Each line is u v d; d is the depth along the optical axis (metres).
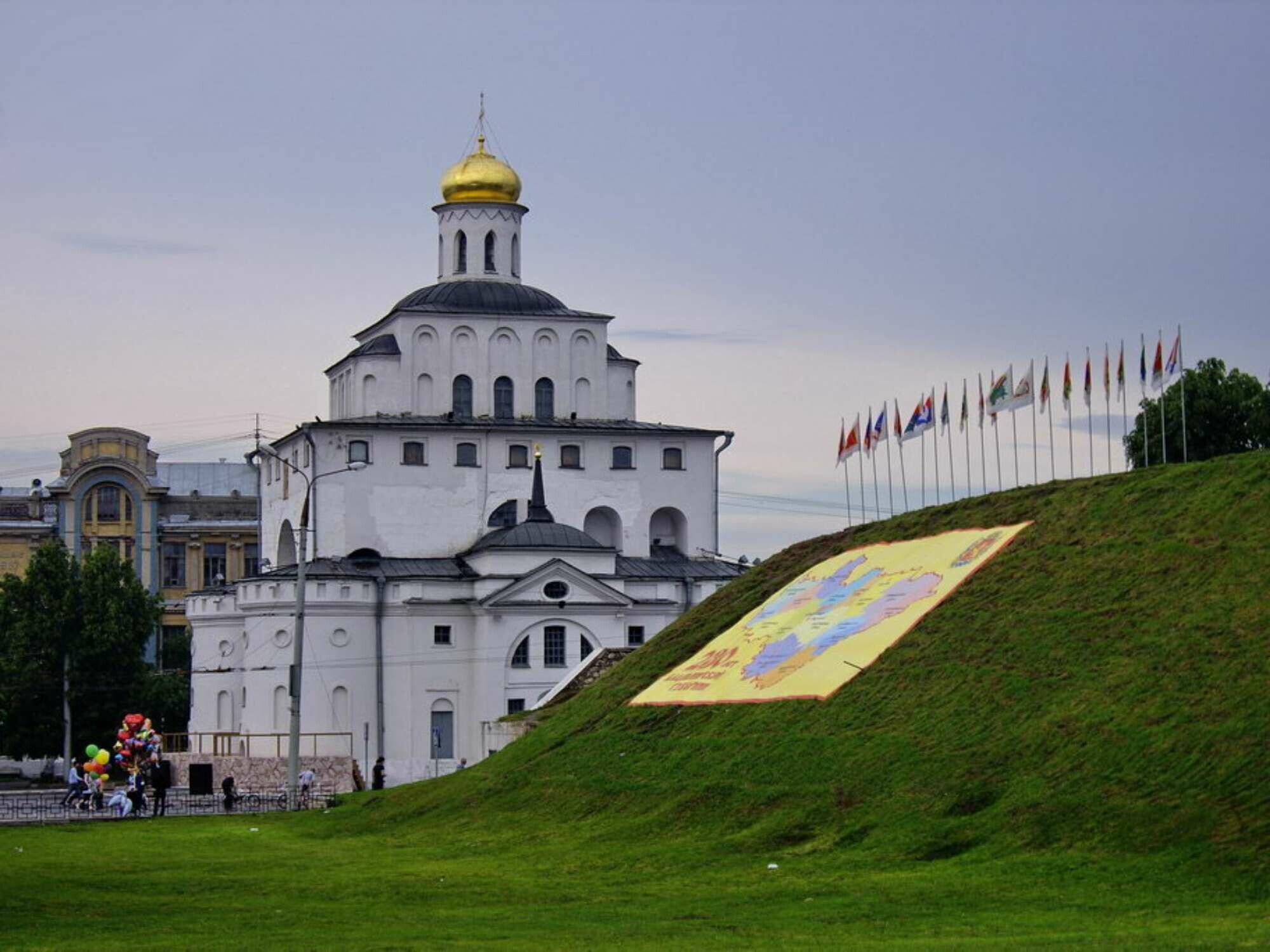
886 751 65.75
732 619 90.94
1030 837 55.16
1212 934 41.69
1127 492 78.00
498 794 80.81
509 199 153.75
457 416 148.88
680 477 150.00
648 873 60.56
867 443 106.19
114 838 82.62
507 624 134.38
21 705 147.25
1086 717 60.75
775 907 51.09
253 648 133.62
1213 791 53.12
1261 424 135.38
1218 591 65.12
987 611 73.81
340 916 52.09
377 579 134.50
